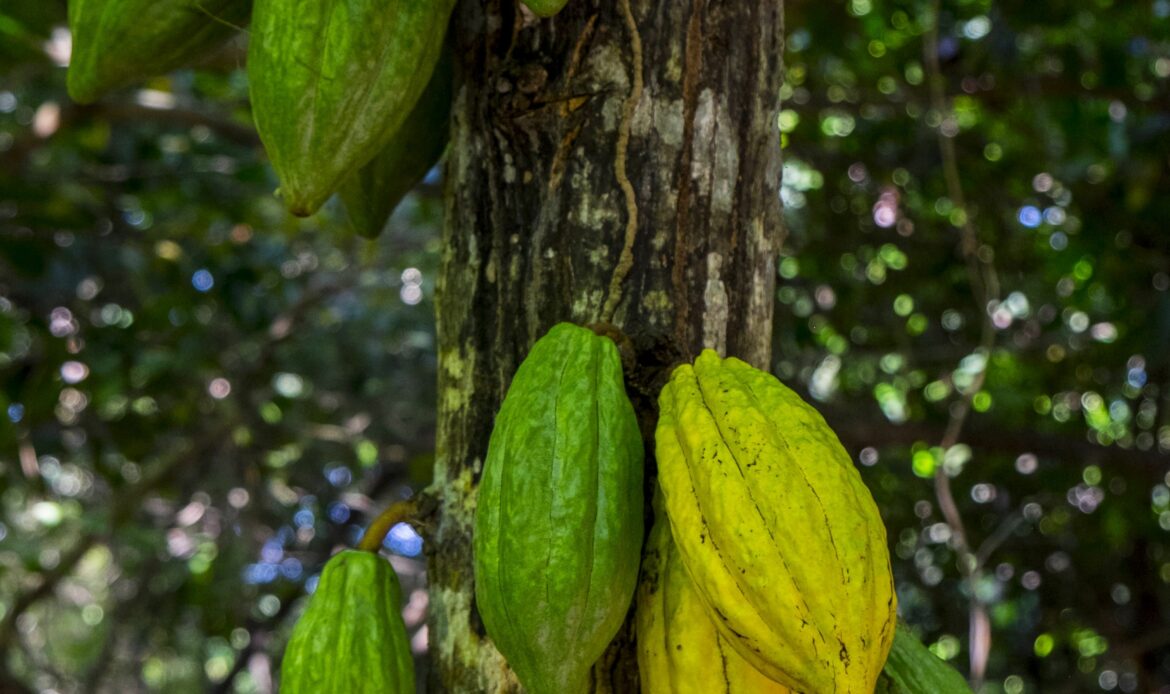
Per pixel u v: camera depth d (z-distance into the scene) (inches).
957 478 229.3
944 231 221.0
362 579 57.4
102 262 209.8
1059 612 237.8
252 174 206.4
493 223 59.4
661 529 53.5
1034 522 238.1
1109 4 189.6
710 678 50.3
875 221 223.9
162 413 222.8
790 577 45.8
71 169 202.4
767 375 52.2
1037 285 221.9
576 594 49.0
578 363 52.7
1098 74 191.3
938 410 224.4
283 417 253.6
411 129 66.7
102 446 223.3
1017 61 197.5
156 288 225.9
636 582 52.0
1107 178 200.8
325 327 272.1
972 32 206.1
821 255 224.1
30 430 207.3
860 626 45.4
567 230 57.7
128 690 396.5
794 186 232.5
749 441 48.4
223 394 246.4
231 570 235.8
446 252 61.4
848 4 205.2
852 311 225.6
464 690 56.4
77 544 226.2
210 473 242.8
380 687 55.9
